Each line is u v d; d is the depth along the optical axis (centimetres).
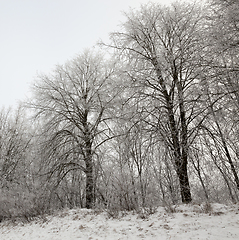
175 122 968
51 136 1266
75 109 1356
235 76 695
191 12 960
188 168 996
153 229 532
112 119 1224
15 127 1692
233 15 638
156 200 867
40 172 1225
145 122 948
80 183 1305
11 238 804
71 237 603
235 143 862
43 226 831
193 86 870
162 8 1022
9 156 1602
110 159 1198
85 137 1245
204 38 813
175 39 973
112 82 1152
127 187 802
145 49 1012
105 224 655
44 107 1319
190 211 632
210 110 806
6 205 1126
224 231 441
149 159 925
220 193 1159
